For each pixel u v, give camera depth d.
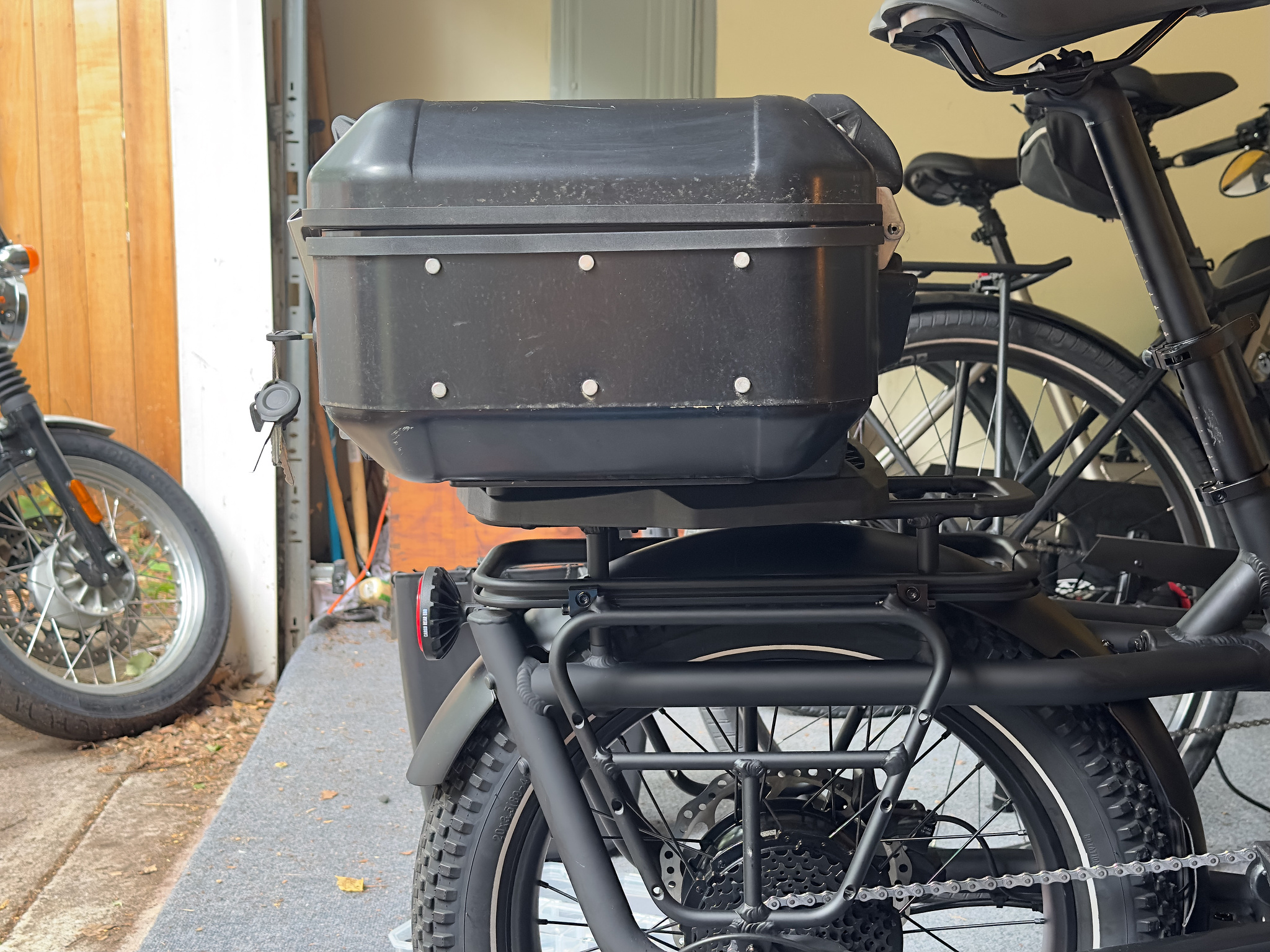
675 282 0.84
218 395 2.84
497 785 1.11
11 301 2.40
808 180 0.83
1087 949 1.06
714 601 1.04
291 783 2.21
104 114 2.83
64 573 2.59
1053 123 1.72
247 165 2.76
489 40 3.45
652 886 1.04
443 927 1.13
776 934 1.04
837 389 0.87
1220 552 1.55
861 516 0.99
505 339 0.86
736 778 1.12
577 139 0.85
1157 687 1.07
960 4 0.98
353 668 2.83
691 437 0.88
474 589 1.10
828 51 3.39
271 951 1.64
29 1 2.79
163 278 2.91
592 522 1.00
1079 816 1.09
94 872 2.00
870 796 1.19
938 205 2.36
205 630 2.71
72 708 2.44
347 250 0.85
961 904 1.23
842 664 1.04
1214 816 2.01
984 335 2.10
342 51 3.44
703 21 3.37
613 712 1.10
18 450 2.50
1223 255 3.45
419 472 0.91
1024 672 1.05
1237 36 3.33
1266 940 1.05
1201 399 1.15
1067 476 2.03
